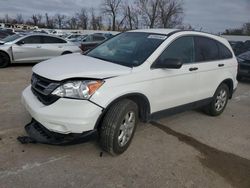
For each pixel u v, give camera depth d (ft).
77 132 11.22
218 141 15.76
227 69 19.31
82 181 10.87
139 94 12.90
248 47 71.05
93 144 13.74
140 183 11.09
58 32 158.61
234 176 12.25
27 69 36.58
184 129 17.06
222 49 19.15
